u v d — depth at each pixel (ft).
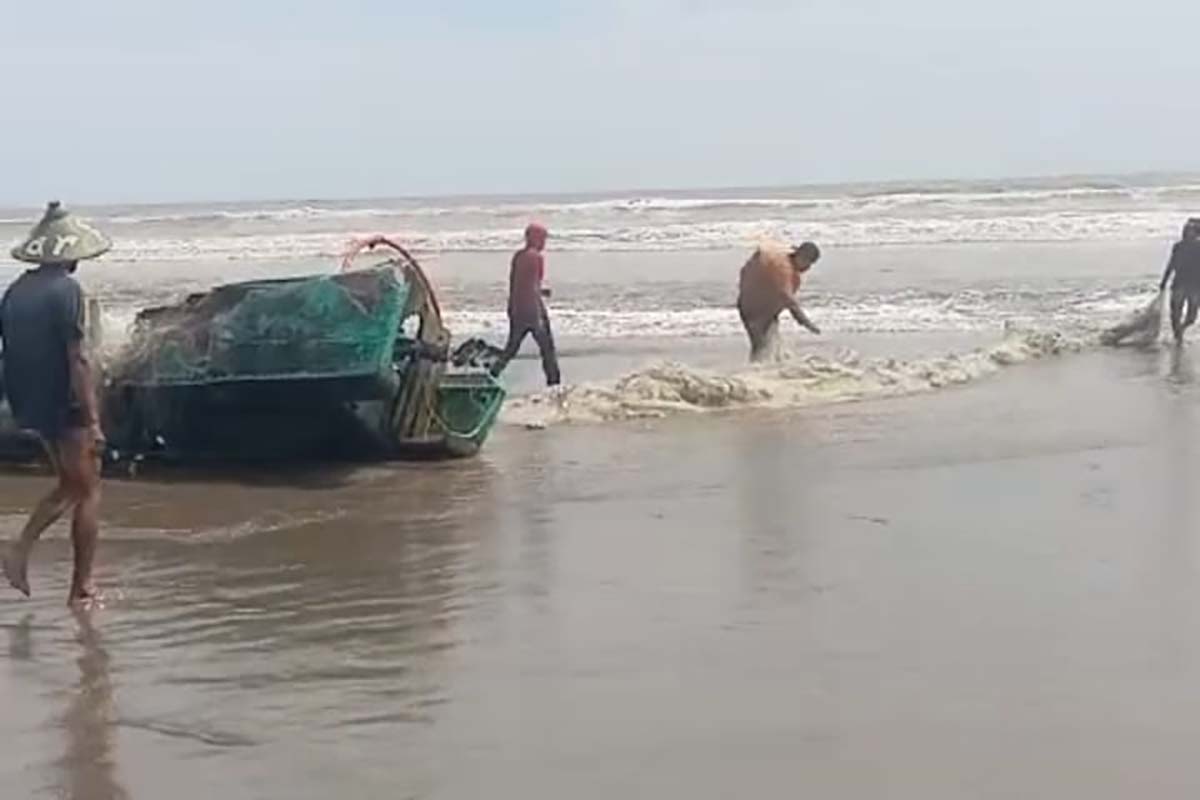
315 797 16.76
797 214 158.92
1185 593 24.11
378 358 38.04
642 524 31.17
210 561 29.22
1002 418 44.70
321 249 139.85
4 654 23.08
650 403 47.62
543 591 25.79
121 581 27.81
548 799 16.44
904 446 40.09
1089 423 43.11
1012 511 31.19
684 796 16.40
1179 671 20.11
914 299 82.48
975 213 149.48
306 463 40.22
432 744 18.31
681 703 19.51
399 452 40.27
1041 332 62.75
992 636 22.07
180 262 130.00
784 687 20.02
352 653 22.45
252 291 39.50
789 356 57.31
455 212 183.21
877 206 164.76
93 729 19.36
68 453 25.85
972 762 17.10
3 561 29.19
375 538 30.86
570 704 19.63
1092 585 24.85
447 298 91.76
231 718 19.61
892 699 19.38
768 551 28.22
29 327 25.57
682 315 78.95
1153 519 29.81
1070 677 20.03
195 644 23.31
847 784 16.58
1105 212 142.82
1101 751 17.30
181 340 39.58
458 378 42.19
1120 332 63.77
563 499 34.30
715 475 36.73
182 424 39.83
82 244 25.73
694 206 174.81
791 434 42.78
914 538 28.94
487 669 21.38
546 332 50.11
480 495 35.17
